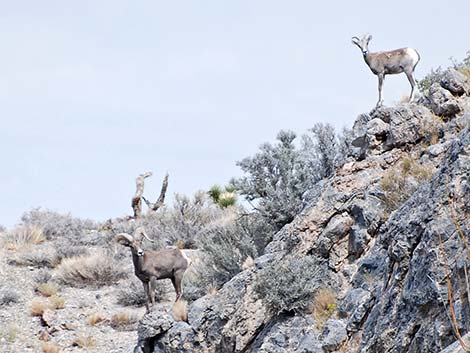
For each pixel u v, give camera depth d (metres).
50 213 110.38
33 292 78.56
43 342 66.69
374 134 48.66
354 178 46.84
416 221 35.81
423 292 32.09
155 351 50.53
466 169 34.84
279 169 57.50
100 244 96.94
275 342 41.94
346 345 38.22
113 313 72.56
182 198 101.56
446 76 48.91
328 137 57.47
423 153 46.00
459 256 30.52
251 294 45.69
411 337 32.31
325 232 45.09
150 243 90.56
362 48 54.06
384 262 40.44
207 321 48.59
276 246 48.25
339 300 41.84
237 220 59.28
